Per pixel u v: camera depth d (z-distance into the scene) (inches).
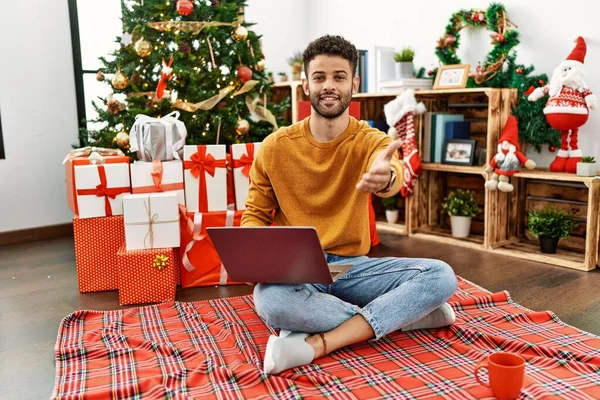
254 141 131.0
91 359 69.5
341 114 67.2
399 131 137.0
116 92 122.2
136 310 88.5
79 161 101.0
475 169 124.4
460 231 132.5
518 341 70.2
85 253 100.0
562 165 115.6
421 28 147.0
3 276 112.1
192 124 118.4
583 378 60.8
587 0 114.3
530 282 101.3
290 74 181.2
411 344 72.2
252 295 96.2
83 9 148.5
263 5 173.3
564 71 111.8
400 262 71.0
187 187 102.3
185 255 101.4
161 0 118.8
